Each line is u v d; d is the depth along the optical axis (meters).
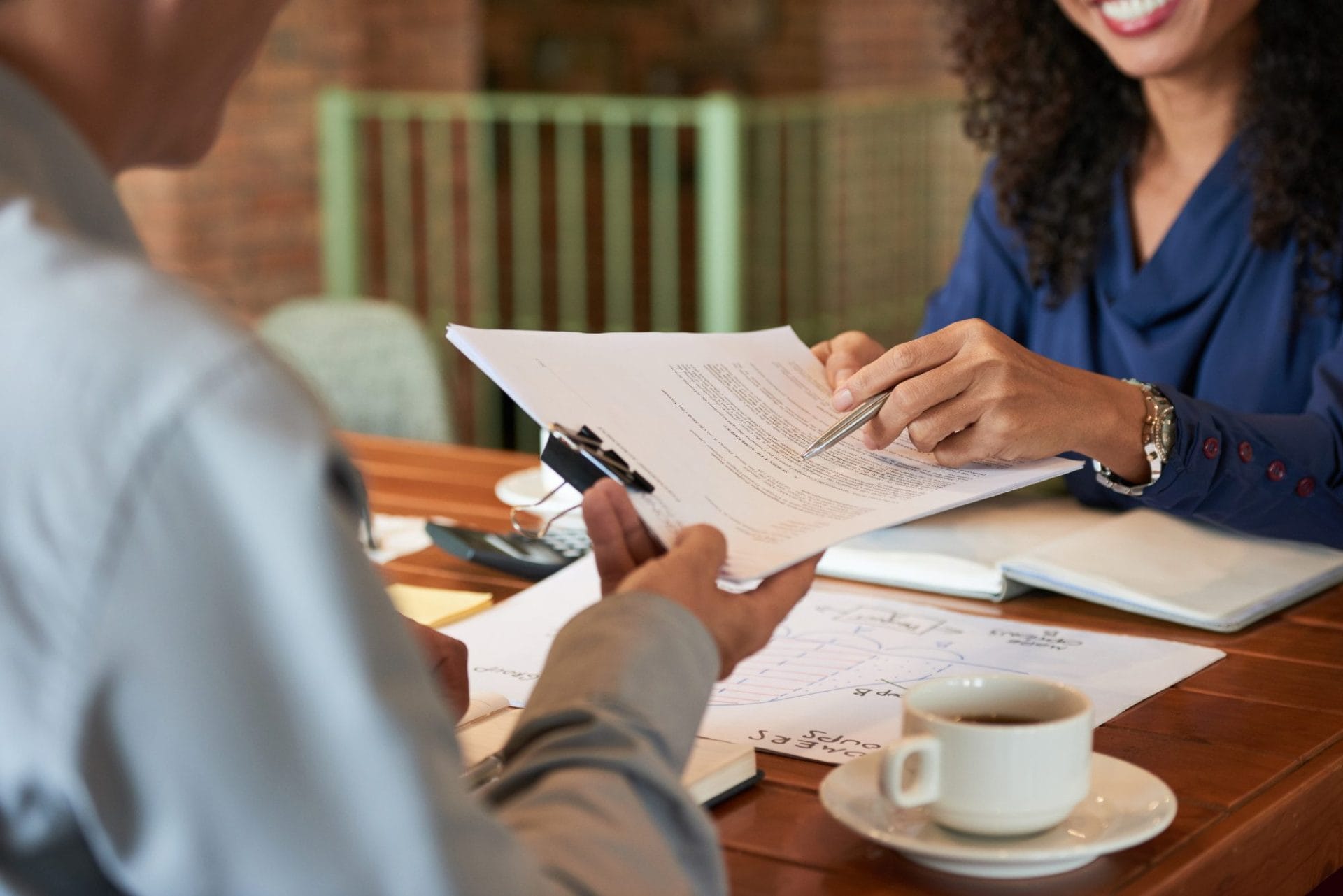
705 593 0.66
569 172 6.57
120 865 0.44
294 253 4.47
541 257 6.66
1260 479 1.24
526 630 1.13
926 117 6.04
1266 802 0.80
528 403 0.80
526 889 0.46
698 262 6.70
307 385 0.47
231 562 0.44
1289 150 1.55
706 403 0.93
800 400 1.03
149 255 0.54
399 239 4.77
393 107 4.67
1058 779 0.69
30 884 0.46
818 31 6.49
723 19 6.59
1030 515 1.38
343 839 0.43
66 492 0.43
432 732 0.46
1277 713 0.94
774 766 0.85
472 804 0.46
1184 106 1.63
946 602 1.18
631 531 0.73
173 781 0.43
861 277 6.00
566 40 6.66
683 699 0.60
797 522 0.80
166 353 0.44
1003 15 1.72
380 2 4.80
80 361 0.44
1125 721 0.92
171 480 0.43
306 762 0.44
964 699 0.74
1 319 0.45
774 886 0.71
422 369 2.20
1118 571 1.17
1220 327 1.63
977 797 0.69
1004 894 0.69
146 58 0.54
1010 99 1.73
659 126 6.59
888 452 1.02
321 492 0.44
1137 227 1.72
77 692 0.42
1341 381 1.38
